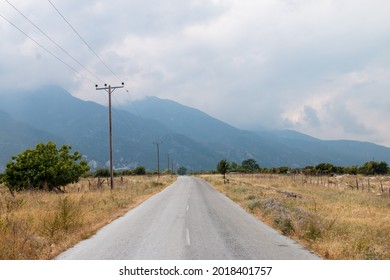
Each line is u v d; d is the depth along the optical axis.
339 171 80.88
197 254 9.88
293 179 57.81
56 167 33.06
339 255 9.55
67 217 13.83
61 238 11.78
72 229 13.21
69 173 34.31
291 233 13.10
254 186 44.97
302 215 15.15
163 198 30.77
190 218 17.70
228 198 30.88
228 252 10.12
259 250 10.40
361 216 17.58
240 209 22.12
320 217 15.04
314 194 32.09
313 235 12.02
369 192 33.44
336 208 20.73
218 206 23.91
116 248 10.60
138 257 9.53
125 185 45.25
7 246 9.59
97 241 11.67
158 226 14.98
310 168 89.06
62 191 34.97
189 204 25.31
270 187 42.62
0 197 23.84
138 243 11.33
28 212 16.06
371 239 11.45
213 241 11.70
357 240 10.92
